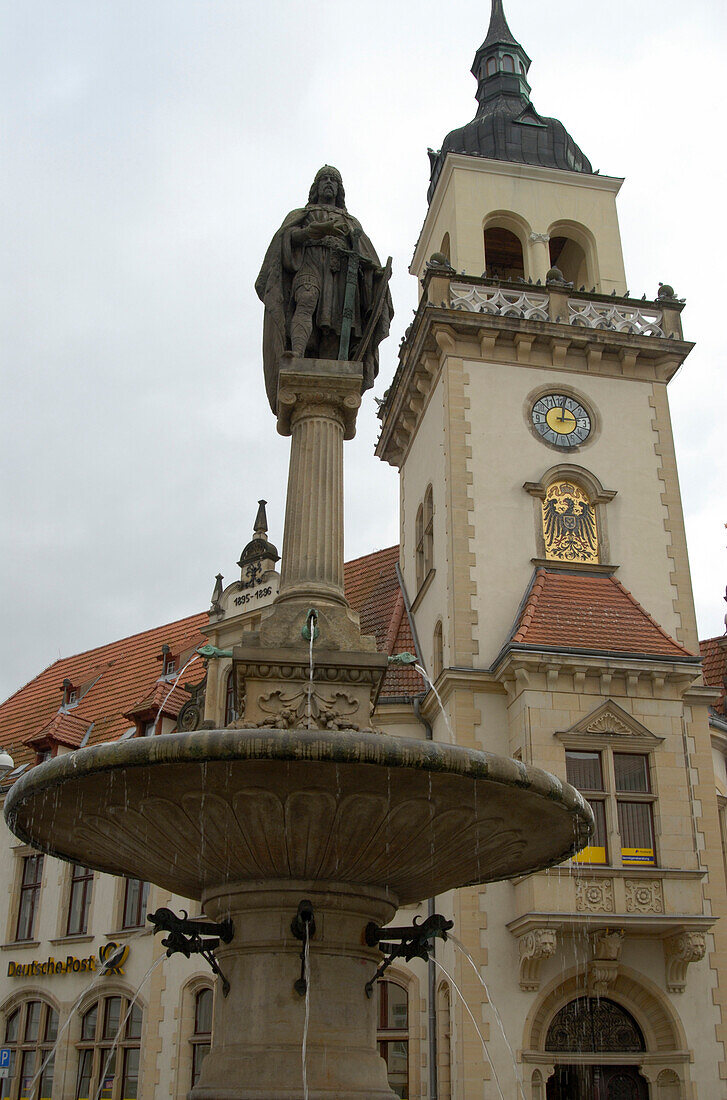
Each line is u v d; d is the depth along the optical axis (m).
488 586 24.70
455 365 26.89
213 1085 8.72
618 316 28.12
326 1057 8.75
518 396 26.88
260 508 30.72
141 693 34.97
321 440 11.40
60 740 33.50
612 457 26.73
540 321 27.06
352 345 12.24
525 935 20.03
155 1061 25.55
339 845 8.73
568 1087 20.67
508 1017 19.95
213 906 9.54
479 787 8.24
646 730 21.88
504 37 36.38
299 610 10.22
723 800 25.73
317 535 10.91
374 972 9.66
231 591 29.88
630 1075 20.48
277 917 9.19
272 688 9.78
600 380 27.58
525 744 21.48
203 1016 25.42
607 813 21.11
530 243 30.48
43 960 29.12
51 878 30.19
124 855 9.76
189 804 8.34
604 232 31.19
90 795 8.47
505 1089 19.42
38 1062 28.16
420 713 24.86
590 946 20.38
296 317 11.98
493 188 30.92
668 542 26.20
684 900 20.39
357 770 7.88
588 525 26.05
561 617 23.44
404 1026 22.27
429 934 9.50
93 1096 26.42
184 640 37.16
